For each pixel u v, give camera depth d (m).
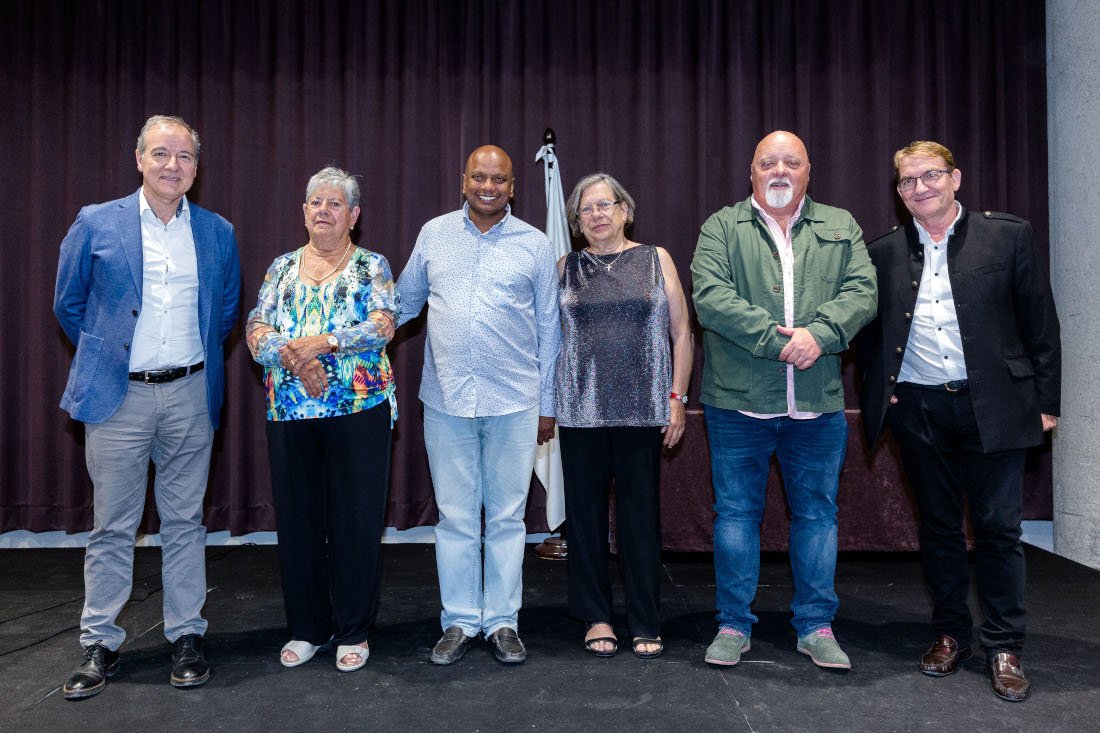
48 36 3.80
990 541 2.04
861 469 3.26
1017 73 3.91
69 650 2.31
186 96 3.85
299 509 2.12
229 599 2.84
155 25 3.85
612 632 2.27
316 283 2.13
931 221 2.08
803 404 2.06
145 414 2.08
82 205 3.80
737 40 3.91
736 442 2.18
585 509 2.25
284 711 1.88
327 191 2.11
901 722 1.81
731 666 2.15
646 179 3.92
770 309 2.10
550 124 3.92
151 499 3.76
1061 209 3.43
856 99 3.96
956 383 2.04
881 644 2.33
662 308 2.19
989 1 3.94
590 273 2.26
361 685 2.04
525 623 2.58
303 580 2.15
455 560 2.26
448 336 2.17
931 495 2.13
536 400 2.23
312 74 3.87
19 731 1.77
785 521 3.32
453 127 3.91
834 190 3.90
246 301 3.84
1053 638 2.36
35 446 3.72
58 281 2.08
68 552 3.56
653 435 2.21
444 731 1.77
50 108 3.80
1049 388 2.03
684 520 3.31
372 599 2.17
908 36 3.94
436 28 3.90
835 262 2.11
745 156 3.94
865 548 3.25
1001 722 1.80
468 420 2.21
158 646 2.34
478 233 2.21
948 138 3.96
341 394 2.07
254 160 3.88
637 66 3.92
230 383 3.78
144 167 2.06
